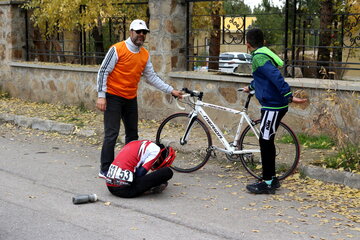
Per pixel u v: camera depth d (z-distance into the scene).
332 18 9.86
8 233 4.38
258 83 5.52
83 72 10.49
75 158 7.30
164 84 6.28
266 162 5.55
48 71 11.20
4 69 12.16
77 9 10.68
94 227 4.57
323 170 5.98
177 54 9.01
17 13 11.87
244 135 6.26
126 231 4.48
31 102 11.55
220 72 8.71
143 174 5.36
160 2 8.87
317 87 7.20
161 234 4.42
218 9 11.48
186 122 8.32
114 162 5.43
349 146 6.36
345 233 4.42
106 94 5.90
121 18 10.50
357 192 5.54
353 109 6.91
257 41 5.53
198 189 5.80
